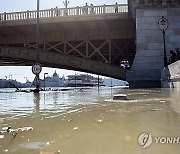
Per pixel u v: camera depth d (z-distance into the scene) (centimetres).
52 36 3550
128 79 2605
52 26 3284
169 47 2606
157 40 2633
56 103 877
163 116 454
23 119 476
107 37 3422
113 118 455
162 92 1328
